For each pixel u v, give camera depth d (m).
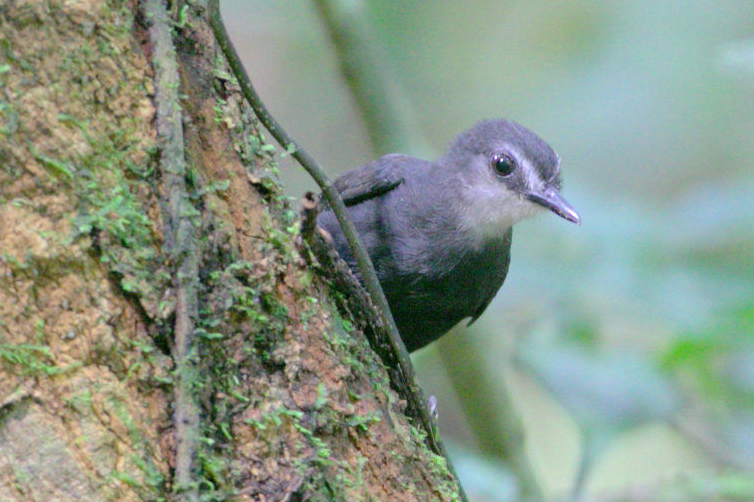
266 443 5.98
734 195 12.77
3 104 5.48
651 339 13.12
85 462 5.40
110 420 5.48
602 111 19.70
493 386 13.74
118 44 5.91
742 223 12.60
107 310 5.58
